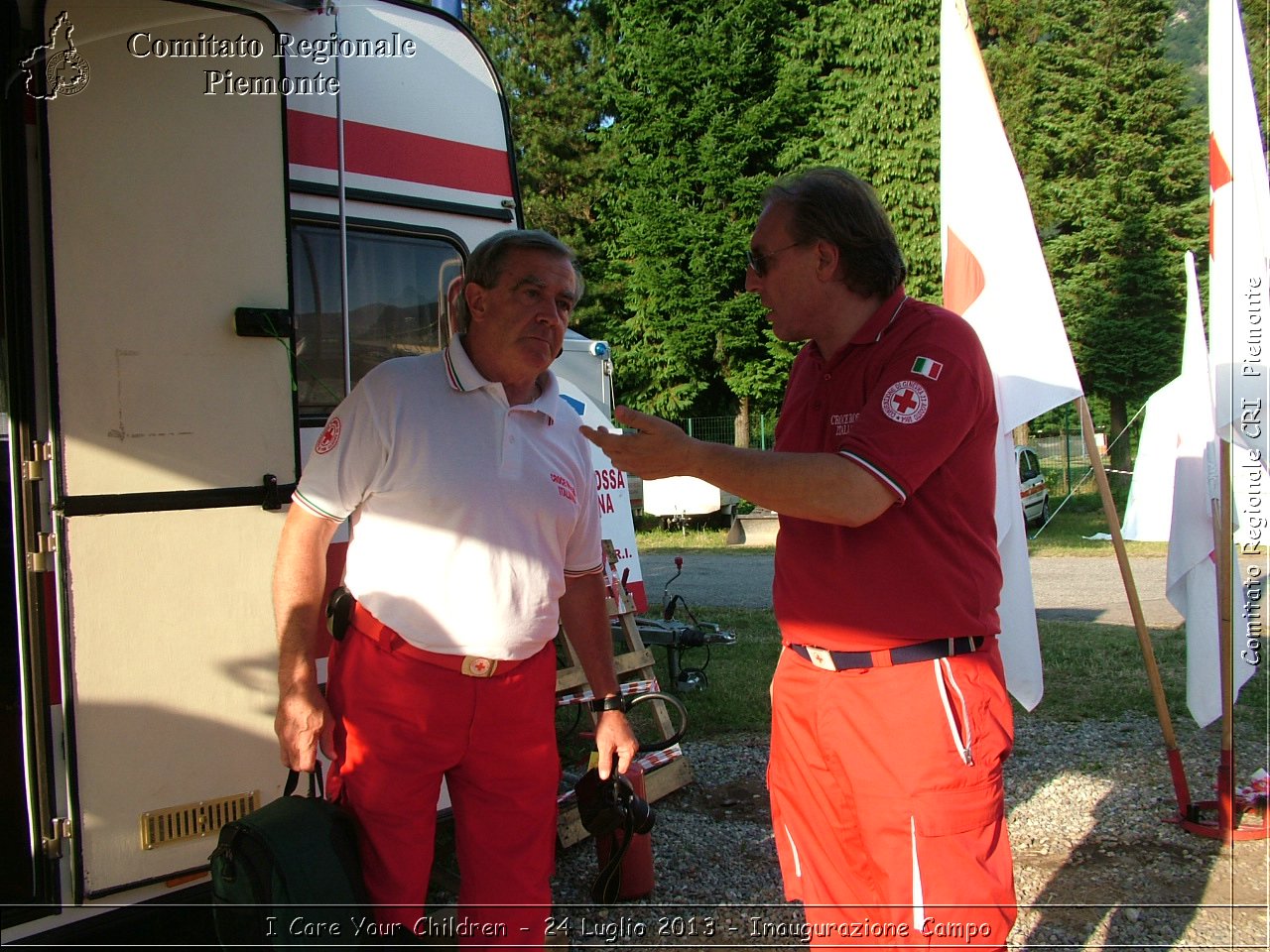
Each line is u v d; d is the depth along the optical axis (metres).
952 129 3.91
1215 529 4.29
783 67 20.36
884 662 2.01
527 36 23.30
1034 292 3.79
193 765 2.71
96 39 2.55
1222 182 3.85
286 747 2.13
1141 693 5.88
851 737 2.05
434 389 2.16
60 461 2.50
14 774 2.57
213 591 2.74
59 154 2.50
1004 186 3.83
